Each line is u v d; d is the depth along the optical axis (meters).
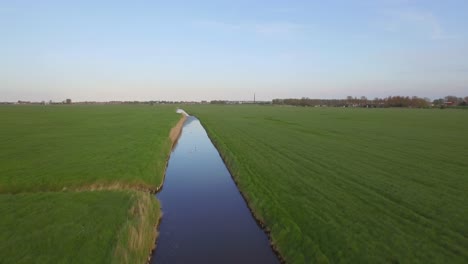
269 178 21.95
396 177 21.41
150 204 16.50
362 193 18.11
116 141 36.84
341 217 14.64
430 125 58.78
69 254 10.81
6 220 13.37
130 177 21.61
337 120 73.31
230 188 22.44
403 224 13.82
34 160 25.80
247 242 14.09
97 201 15.92
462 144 35.72
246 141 40.12
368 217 14.61
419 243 12.05
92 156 27.81
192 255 12.95
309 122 67.81
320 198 17.33
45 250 11.00
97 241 11.72
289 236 13.45
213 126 62.66
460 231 13.02
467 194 17.72
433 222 13.93
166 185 23.31
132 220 13.60
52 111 109.31
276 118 82.00
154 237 14.03
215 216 17.14
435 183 19.89
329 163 26.02
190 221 16.42
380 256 11.24
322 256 11.63
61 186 19.72
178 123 67.12
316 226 13.81
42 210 14.55
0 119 68.06
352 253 11.55
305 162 26.58
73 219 13.58
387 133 46.47
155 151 31.97
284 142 38.31
